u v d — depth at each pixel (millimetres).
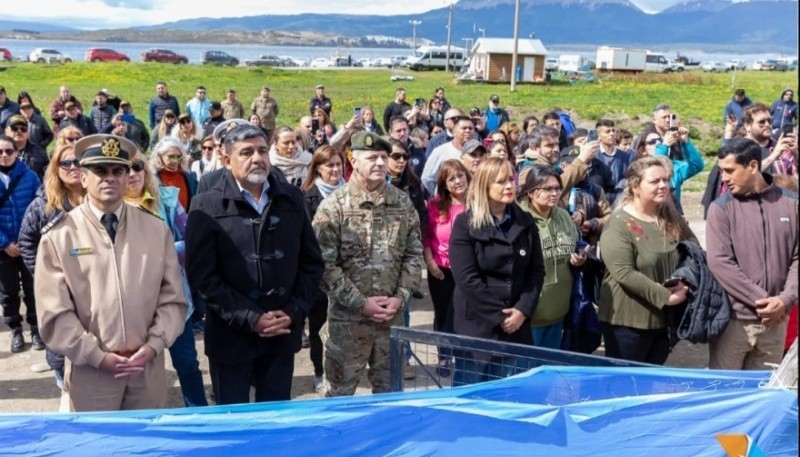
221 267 4441
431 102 20625
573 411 2668
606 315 5234
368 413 2754
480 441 2598
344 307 5078
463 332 5039
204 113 20719
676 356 7109
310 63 111938
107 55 89188
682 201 14906
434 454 2594
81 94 42531
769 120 7816
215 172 5914
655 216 5129
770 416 2602
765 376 3113
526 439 2596
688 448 2562
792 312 5301
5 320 7031
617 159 8648
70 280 4016
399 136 10031
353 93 50031
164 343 4176
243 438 2725
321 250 4961
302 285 4637
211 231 4387
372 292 5074
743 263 4859
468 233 4988
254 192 4508
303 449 2670
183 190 6883
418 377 4102
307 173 6949
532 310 4984
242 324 4363
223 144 4512
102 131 15430
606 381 3117
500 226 4992
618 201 5496
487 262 4949
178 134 11539
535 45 64688
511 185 4891
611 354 5238
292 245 4547
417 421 2699
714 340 5066
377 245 5074
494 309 4941
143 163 5102
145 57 90188
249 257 4410
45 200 5465
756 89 53406
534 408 2695
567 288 5504
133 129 15250
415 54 107750
